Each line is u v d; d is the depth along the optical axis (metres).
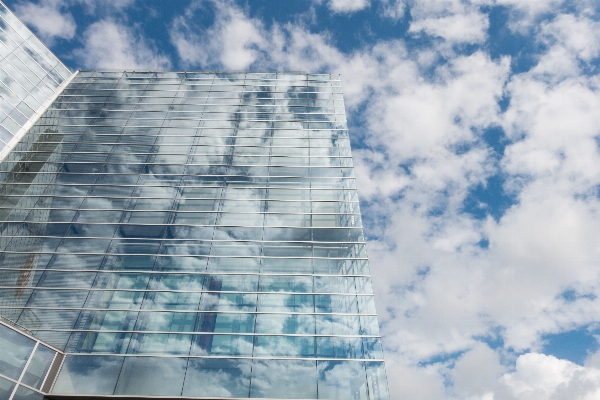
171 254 26.91
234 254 27.16
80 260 26.06
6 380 17.44
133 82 46.16
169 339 22.19
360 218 30.05
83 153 35.09
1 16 42.84
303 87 45.44
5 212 28.97
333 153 36.16
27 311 22.84
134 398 19.61
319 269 26.44
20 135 37.38
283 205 30.92
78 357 21.03
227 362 21.22
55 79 46.03
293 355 21.67
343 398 19.78
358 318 23.59
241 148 36.34
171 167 34.00
